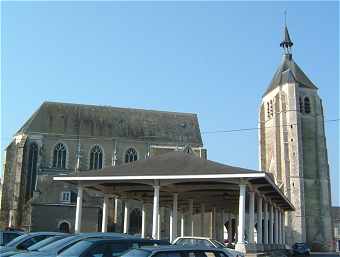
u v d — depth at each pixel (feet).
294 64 287.48
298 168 255.91
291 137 262.67
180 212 185.57
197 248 38.01
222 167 98.12
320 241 251.39
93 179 102.53
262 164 281.74
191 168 99.40
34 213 180.86
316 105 274.36
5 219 204.64
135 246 44.21
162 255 35.96
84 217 184.03
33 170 215.51
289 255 161.58
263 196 125.18
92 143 228.22
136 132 239.50
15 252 49.75
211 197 133.28
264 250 113.80
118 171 104.12
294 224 246.88
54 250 46.57
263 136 286.66
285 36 296.51
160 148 233.76
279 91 274.77
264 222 134.41
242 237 92.58
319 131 270.26
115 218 198.08
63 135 224.12
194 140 244.83
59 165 220.43
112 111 246.88
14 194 207.00
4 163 213.25
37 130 221.05
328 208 257.75
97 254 42.45
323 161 264.93
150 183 101.55
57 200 189.88
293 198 251.39
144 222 142.92
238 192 117.70
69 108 238.68
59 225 181.78
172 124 251.39
